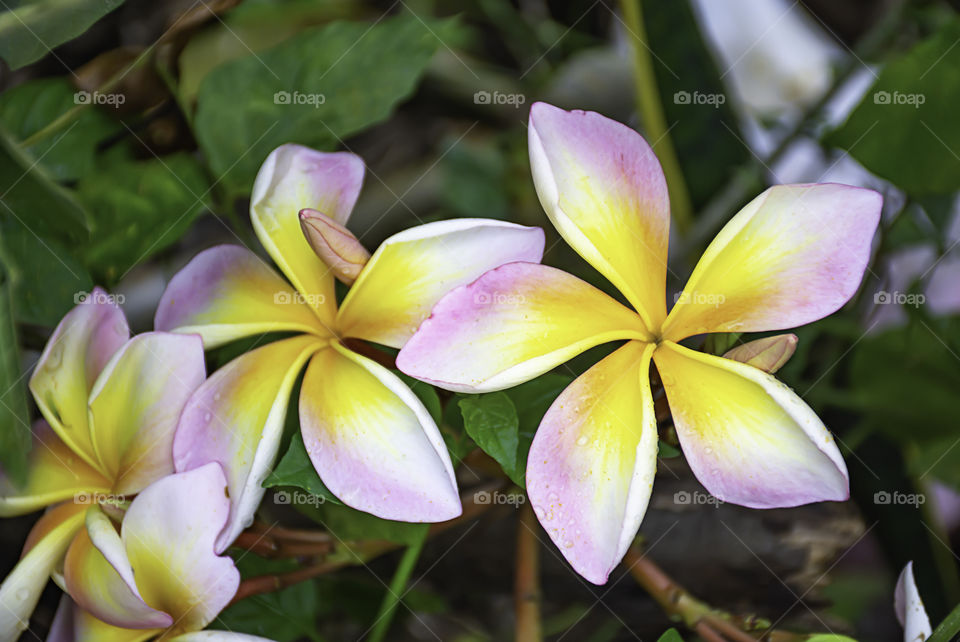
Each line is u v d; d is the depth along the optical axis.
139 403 0.47
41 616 0.53
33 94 0.52
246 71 0.53
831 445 0.45
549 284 0.46
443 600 0.55
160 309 0.48
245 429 0.46
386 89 0.53
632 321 0.46
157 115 0.54
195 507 0.46
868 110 0.52
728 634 0.50
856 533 0.57
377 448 0.46
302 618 0.52
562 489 0.45
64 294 0.50
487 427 0.47
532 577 0.51
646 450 0.45
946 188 0.53
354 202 0.48
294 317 0.47
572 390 0.46
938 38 0.51
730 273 0.46
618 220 0.46
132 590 0.46
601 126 0.46
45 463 0.48
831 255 0.46
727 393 0.46
